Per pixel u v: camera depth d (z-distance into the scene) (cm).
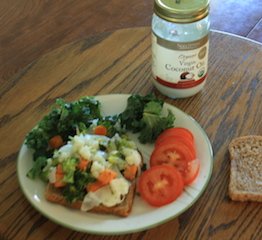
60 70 63
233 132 53
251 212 45
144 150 51
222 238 42
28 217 45
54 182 44
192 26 51
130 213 44
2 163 50
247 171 48
